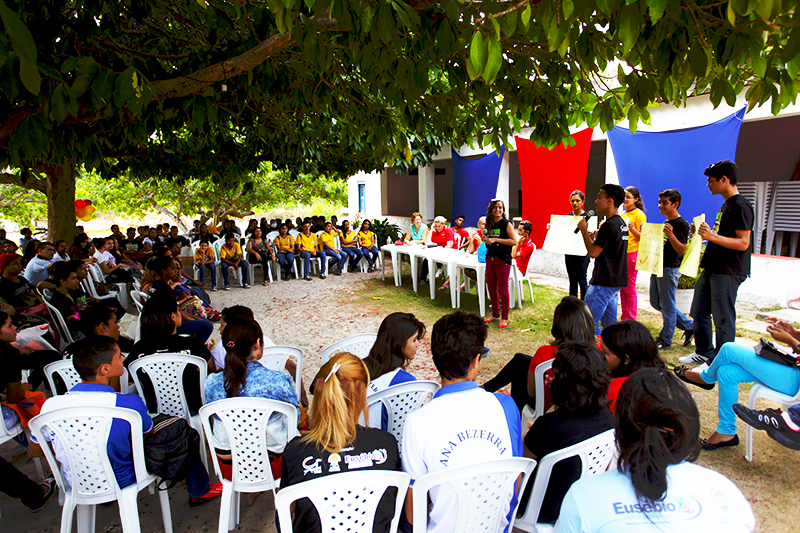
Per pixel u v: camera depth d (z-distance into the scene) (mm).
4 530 2754
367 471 1687
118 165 9500
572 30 1886
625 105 3309
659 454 1087
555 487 2000
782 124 8906
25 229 11812
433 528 1833
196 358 3145
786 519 2561
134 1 3320
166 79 3172
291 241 10617
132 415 2385
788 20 1744
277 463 2516
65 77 2926
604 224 4312
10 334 3014
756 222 7617
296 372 3533
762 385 3020
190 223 27312
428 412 1881
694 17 2113
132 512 2418
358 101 3846
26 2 2713
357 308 7742
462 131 4293
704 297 4230
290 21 2027
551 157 9273
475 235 7629
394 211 18344
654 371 1223
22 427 3043
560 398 1999
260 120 6352
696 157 7137
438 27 2490
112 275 7969
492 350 5422
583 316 2799
